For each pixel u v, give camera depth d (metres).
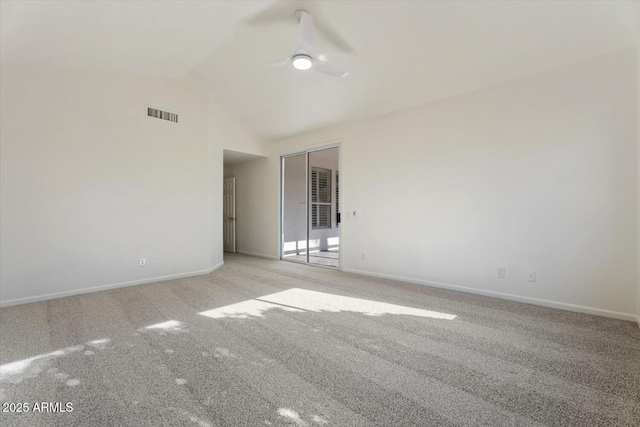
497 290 3.58
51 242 3.54
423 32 2.95
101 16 2.71
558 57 3.01
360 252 4.96
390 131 4.56
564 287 3.14
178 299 3.52
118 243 4.05
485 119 3.63
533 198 3.30
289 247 6.65
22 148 3.36
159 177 4.44
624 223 2.82
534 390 1.74
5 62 3.23
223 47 3.65
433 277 4.12
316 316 2.96
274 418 1.51
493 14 2.63
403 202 4.41
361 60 3.51
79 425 1.45
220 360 2.08
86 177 3.79
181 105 4.66
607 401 1.64
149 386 1.77
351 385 1.80
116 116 4.04
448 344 2.34
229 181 7.68
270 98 4.78
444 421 1.49
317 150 5.75
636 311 2.78
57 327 2.65
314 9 2.87
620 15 2.46
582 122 3.01
